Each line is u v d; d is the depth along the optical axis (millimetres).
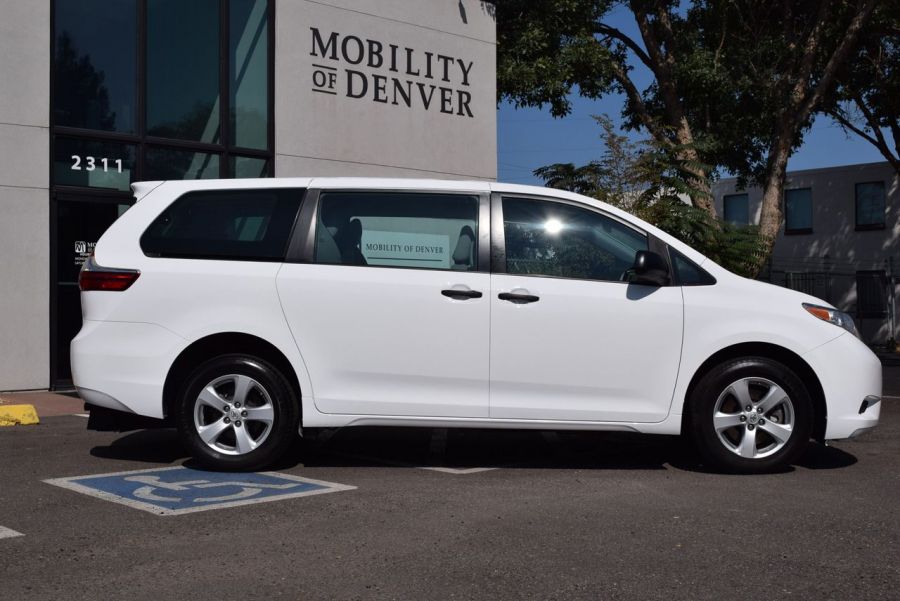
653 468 6648
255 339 6387
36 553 4348
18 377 11250
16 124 11211
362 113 14641
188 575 4031
